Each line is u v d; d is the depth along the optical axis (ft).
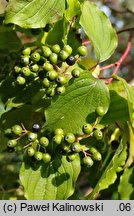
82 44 1.12
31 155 1.08
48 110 1.07
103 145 1.18
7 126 1.19
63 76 1.04
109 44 1.13
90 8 1.11
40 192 1.14
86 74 1.07
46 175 1.14
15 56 1.20
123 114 1.11
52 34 1.12
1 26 1.18
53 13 1.09
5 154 1.76
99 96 1.08
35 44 1.12
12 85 1.15
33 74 1.10
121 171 1.36
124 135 1.17
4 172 1.65
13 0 1.07
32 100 1.13
